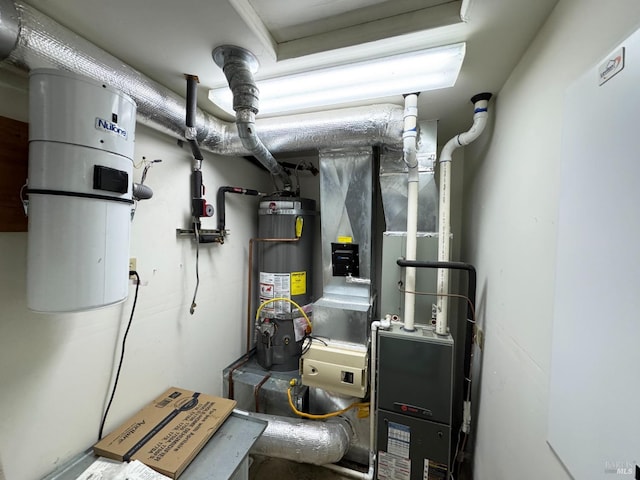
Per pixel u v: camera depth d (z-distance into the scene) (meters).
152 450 1.14
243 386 2.02
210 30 0.96
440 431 1.45
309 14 0.96
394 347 1.52
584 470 0.61
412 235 1.57
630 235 0.50
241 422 1.40
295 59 1.11
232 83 1.16
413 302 1.57
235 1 0.85
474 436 1.56
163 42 1.03
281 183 2.63
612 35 0.58
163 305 1.53
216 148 1.69
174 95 1.36
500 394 1.18
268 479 1.75
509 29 0.94
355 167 1.81
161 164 1.50
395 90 1.33
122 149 0.93
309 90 1.35
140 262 1.39
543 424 0.81
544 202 0.86
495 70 1.18
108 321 1.24
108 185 0.88
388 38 0.98
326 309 1.79
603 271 0.57
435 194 1.66
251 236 2.34
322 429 1.66
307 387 1.96
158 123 1.32
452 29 0.94
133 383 1.36
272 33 1.06
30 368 0.99
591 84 0.63
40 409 1.01
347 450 1.74
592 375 0.60
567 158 0.72
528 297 0.95
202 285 1.82
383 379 1.55
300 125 1.59
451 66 1.13
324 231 1.92
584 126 0.65
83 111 0.83
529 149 0.99
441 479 1.45
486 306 1.42
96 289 0.87
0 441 0.92
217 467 1.13
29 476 0.98
